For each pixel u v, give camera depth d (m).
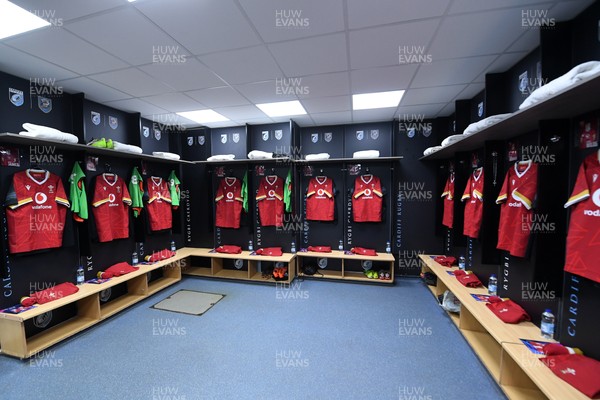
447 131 3.79
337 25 1.68
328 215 4.07
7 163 2.24
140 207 3.44
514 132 2.02
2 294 2.22
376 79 2.50
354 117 3.81
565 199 1.59
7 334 2.12
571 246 1.41
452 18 1.62
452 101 3.15
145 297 3.30
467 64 2.22
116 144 2.88
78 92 2.75
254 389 1.81
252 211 4.22
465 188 2.93
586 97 1.21
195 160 4.44
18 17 1.54
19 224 2.26
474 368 2.01
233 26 1.68
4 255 2.18
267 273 4.11
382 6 1.50
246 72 2.34
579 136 1.51
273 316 2.87
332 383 1.86
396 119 3.92
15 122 2.32
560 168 1.60
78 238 2.81
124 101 3.05
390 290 3.58
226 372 1.98
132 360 2.13
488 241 2.34
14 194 2.22
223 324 2.70
